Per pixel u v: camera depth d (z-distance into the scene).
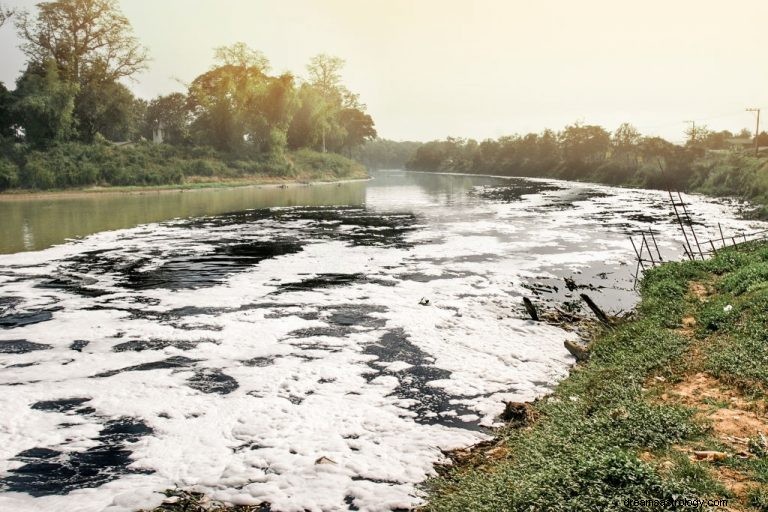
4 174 54.00
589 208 45.41
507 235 30.12
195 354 12.35
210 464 7.86
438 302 16.55
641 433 7.43
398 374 11.20
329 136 116.38
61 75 64.62
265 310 15.79
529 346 12.77
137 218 38.34
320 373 11.24
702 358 10.53
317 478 7.44
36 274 20.53
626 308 16.08
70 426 9.05
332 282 19.25
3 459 8.07
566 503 5.70
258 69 91.38
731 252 20.31
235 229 33.03
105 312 15.61
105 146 67.06
